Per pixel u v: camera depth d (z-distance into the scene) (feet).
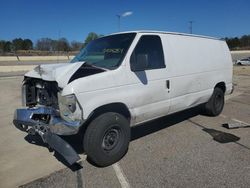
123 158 16.05
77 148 17.38
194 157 15.98
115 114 14.92
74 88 13.26
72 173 14.44
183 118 24.54
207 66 22.25
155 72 17.08
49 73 14.34
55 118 14.28
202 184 12.97
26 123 15.46
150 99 16.92
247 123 22.65
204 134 20.13
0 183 13.65
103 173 14.33
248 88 44.96
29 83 16.25
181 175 13.88
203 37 22.53
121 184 13.20
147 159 15.87
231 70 25.94
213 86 23.36
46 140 14.44
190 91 20.38
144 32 17.20
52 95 14.71
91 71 14.74
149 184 13.12
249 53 262.88
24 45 327.06
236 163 15.07
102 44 17.56
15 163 15.87
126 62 15.55
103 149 14.66
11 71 101.96
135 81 15.88
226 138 19.20
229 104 30.96
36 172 14.69
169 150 17.15
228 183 13.00
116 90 14.93
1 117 26.78
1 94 41.93
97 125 14.25
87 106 13.70
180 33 20.06
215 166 14.75
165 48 18.20
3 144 18.95
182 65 19.30
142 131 21.06
